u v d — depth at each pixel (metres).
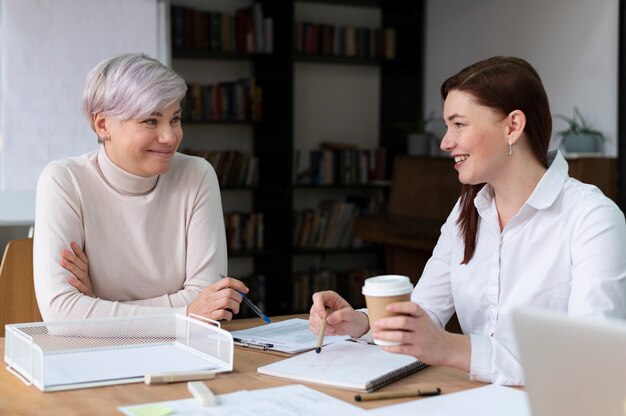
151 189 2.28
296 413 1.31
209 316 2.00
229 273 6.26
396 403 1.39
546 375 0.99
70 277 2.13
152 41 4.84
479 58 5.93
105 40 4.74
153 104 2.08
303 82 6.47
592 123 4.99
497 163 1.77
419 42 6.38
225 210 6.28
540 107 1.75
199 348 1.71
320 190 6.57
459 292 1.94
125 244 2.24
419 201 5.81
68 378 1.51
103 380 1.51
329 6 6.54
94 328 1.77
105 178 2.24
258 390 1.45
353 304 6.34
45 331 1.72
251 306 2.02
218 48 5.88
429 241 5.09
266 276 6.23
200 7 6.02
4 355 1.75
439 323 2.01
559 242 1.78
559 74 5.24
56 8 4.64
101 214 2.22
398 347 1.47
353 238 6.39
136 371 1.56
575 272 1.72
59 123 4.67
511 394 1.44
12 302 2.26
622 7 4.69
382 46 6.50
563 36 5.19
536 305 1.80
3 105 4.57
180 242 2.30
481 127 1.74
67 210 2.18
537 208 1.78
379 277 1.49
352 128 6.66
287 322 2.06
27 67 4.61
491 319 1.87
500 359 1.50
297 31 6.16
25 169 4.62
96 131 2.20
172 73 2.13
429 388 1.47
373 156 6.49
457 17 6.14
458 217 1.95
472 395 1.43
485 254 1.88
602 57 4.91
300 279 6.22
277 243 6.10
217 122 5.88
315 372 1.54
